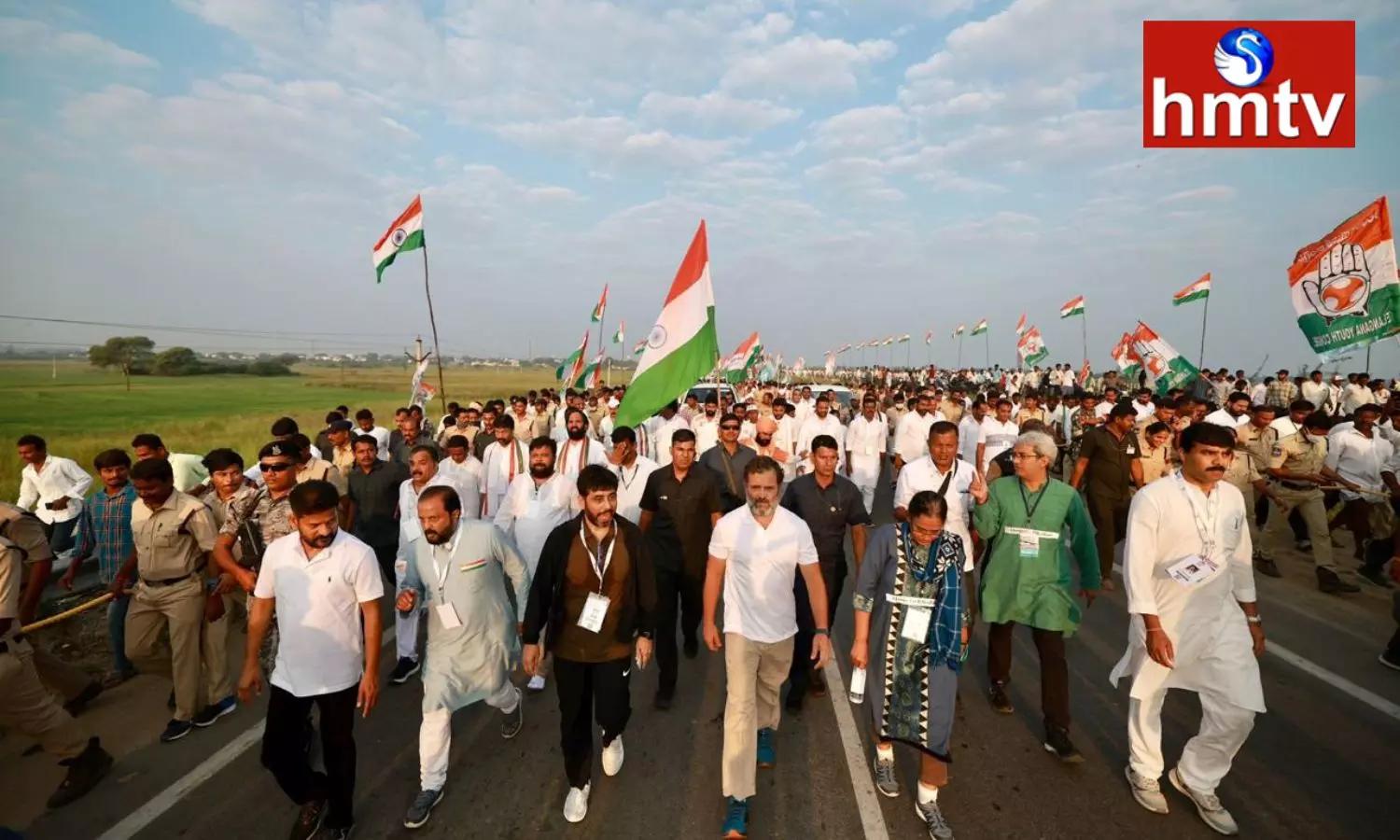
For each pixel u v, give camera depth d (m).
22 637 3.50
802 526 3.61
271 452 4.44
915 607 3.39
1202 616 3.41
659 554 4.70
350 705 3.35
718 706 4.70
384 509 5.97
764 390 16.28
